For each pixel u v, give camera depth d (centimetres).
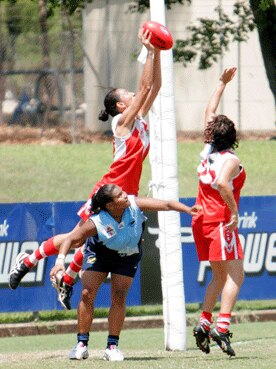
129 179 3038
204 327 3020
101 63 8844
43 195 6725
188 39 8250
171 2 8012
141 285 4541
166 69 3509
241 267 2984
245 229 4662
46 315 4716
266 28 8112
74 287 4506
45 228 4462
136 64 8906
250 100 8756
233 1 8812
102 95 8719
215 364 2780
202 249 3014
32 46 9400
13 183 6944
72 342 4269
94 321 4675
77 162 7469
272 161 7188
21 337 4519
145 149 3069
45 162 7444
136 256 3028
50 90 8694
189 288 4606
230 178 2912
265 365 2744
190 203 4575
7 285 4453
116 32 8888
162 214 3550
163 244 3553
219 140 2947
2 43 9169
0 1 8844
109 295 4556
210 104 3238
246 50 8881
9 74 8875
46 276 4497
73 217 4484
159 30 3025
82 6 8019
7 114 9200
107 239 2928
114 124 3044
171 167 3525
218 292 3025
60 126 8700
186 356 3112
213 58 8212
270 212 4684
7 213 4438
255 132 8594
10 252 4441
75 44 9269
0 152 7775
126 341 4184
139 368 2711
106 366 2770
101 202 2892
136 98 3000
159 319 4734
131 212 2925
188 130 8819
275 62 8200
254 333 4275
